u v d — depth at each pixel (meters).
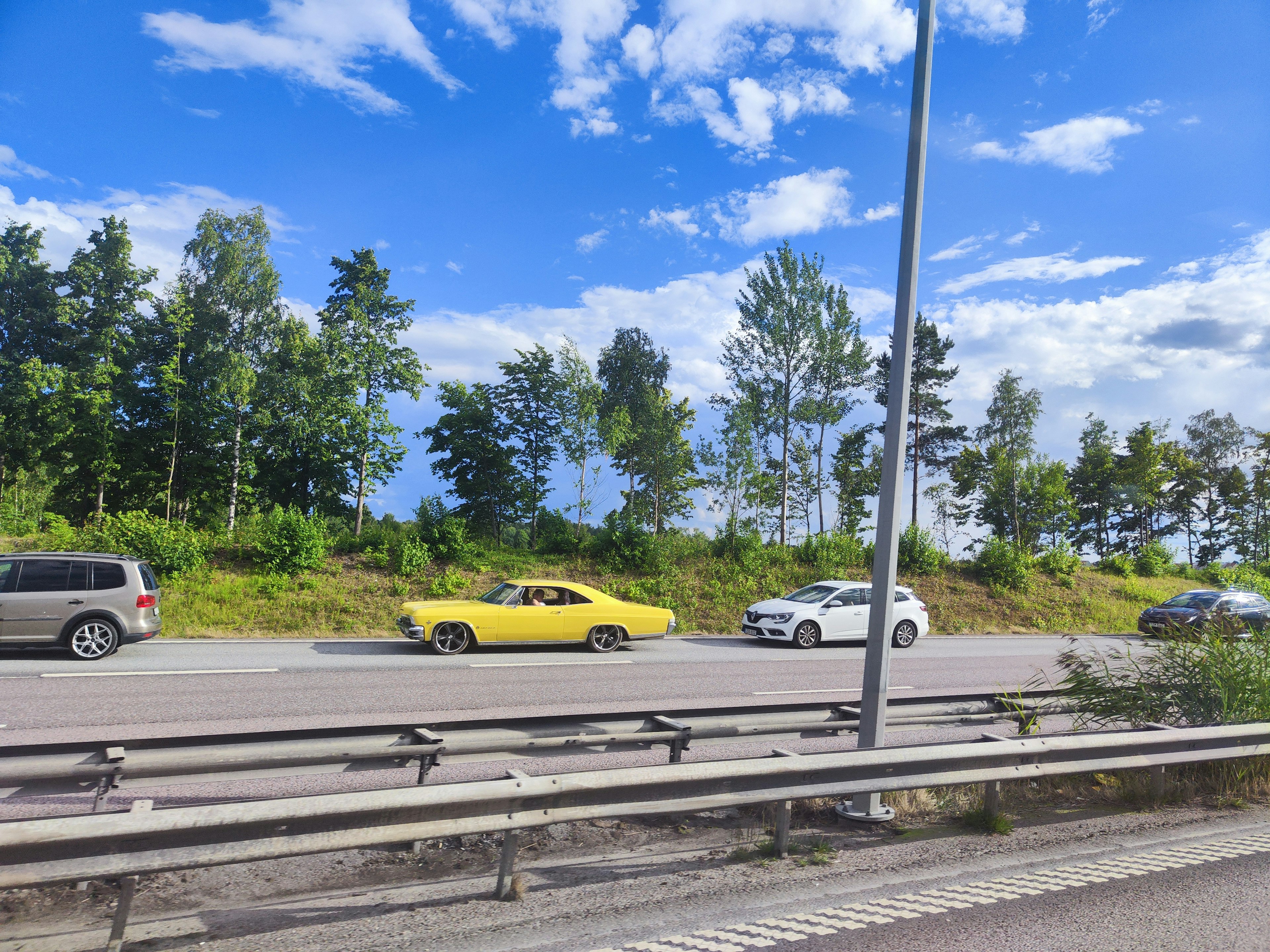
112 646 11.97
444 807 3.69
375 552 21.86
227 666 11.91
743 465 27.64
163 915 3.68
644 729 5.83
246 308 36.38
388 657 13.77
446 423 30.56
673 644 17.58
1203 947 3.56
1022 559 28.95
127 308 36.56
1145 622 20.03
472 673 12.23
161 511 33.34
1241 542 63.22
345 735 4.75
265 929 3.54
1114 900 4.10
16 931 3.43
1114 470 61.25
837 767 4.68
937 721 6.80
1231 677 7.11
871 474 51.22
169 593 17.47
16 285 37.94
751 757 4.75
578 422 27.28
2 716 8.06
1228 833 5.38
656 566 24.86
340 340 33.00
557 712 9.27
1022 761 5.32
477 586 21.31
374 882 4.25
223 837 3.29
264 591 18.47
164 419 33.00
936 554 28.89
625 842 5.02
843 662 15.48
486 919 3.70
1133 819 5.66
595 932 3.58
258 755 4.45
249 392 32.19
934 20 5.94
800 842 5.00
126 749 4.30
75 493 33.88
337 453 33.75
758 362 36.53
